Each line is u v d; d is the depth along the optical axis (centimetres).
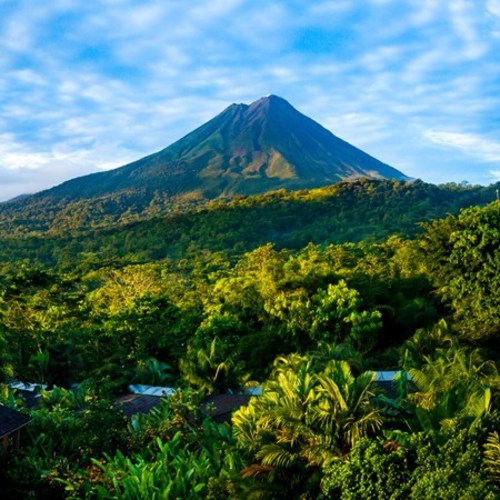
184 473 1845
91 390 2897
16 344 4431
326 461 1489
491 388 1802
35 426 2342
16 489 1916
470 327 3412
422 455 1320
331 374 1758
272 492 1568
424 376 2123
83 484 1875
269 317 4272
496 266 3161
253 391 3138
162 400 2633
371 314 3772
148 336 4375
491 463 1254
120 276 7988
